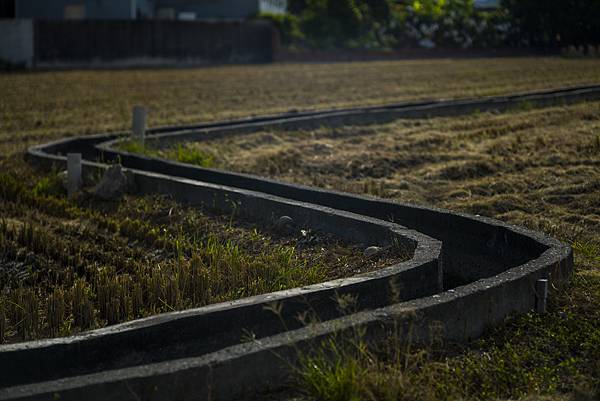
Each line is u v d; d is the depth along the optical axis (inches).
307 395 195.3
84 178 465.7
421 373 203.6
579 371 209.3
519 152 505.0
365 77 1204.5
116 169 432.1
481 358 216.1
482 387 201.8
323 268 294.4
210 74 1311.5
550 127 599.2
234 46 1636.3
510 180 430.3
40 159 526.0
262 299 235.6
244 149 571.2
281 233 342.0
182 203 404.5
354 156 520.1
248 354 196.5
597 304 247.1
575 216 359.3
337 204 366.3
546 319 239.0
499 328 232.8
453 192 416.8
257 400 194.7
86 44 1555.1
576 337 226.1
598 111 655.8
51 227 386.6
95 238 362.3
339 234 325.7
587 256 295.6
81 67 1535.4
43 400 179.2
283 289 273.6
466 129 623.2
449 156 508.1
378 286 249.0
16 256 340.5
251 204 366.9
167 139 587.2
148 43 1582.2
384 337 213.6
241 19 1850.4
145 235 357.1
